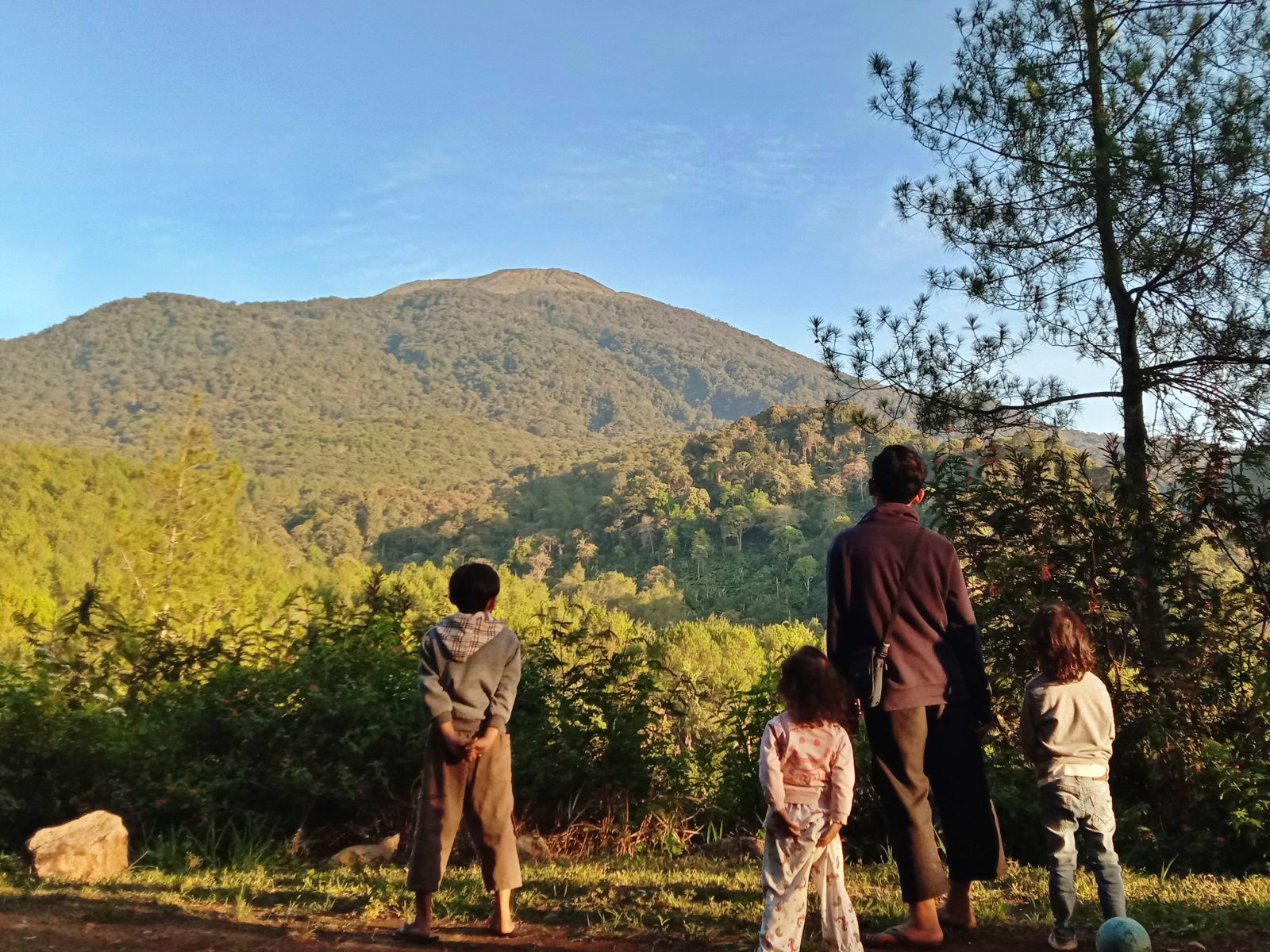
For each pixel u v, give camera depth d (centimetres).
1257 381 746
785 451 17262
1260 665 627
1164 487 701
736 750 676
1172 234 746
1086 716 367
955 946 360
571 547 16662
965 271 833
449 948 362
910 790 353
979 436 805
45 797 584
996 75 809
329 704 623
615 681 688
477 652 376
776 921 316
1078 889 465
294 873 514
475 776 376
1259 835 555
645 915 403
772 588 12431
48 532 6862
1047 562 650
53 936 368
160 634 764
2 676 639
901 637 356
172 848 554
